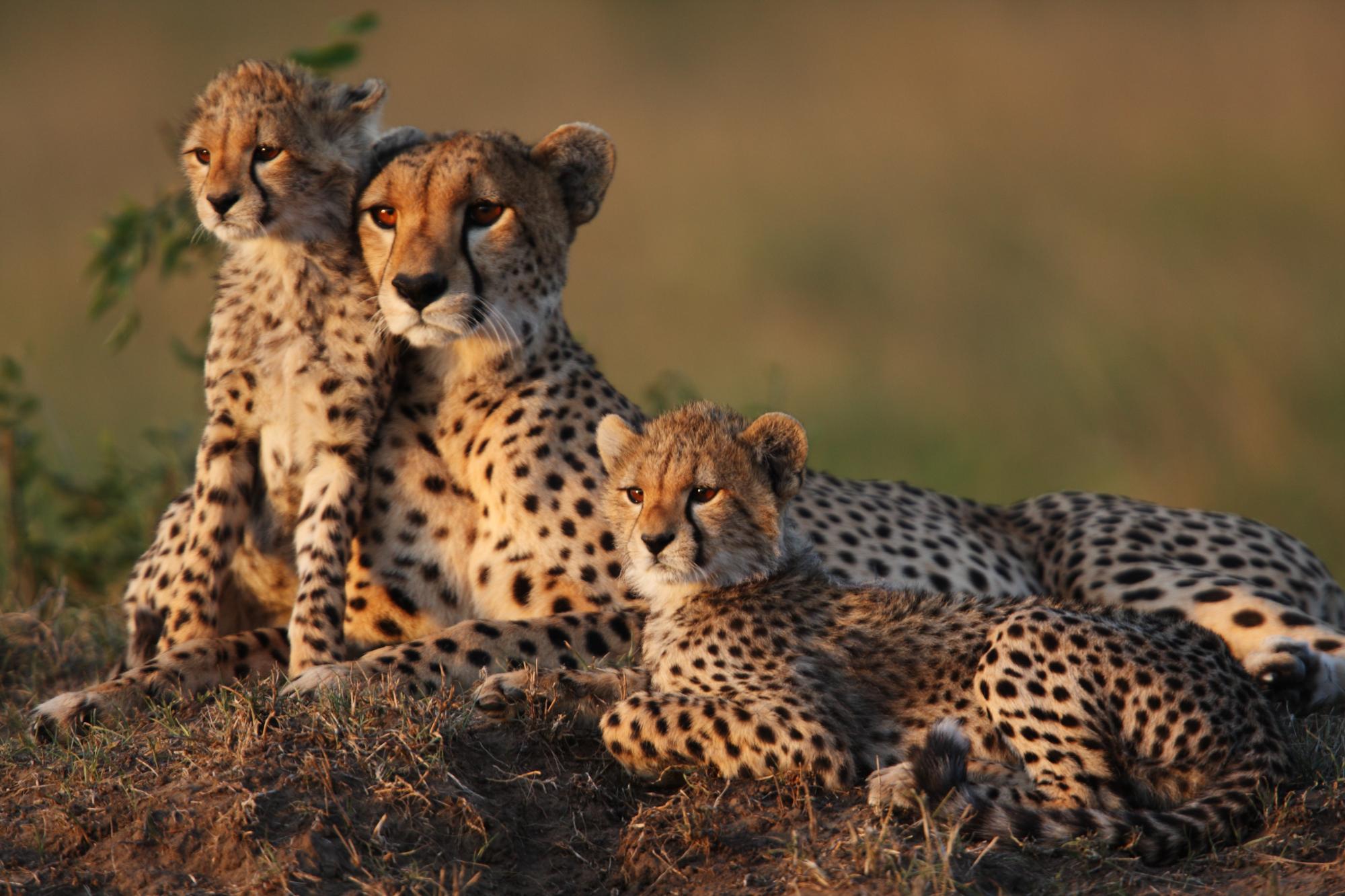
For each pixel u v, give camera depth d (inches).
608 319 1034.7
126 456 656.4
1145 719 289.3
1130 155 1346.0
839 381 914.7
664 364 949.2
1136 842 273.4
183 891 268.4
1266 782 286.2
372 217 377.1
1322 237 1127.0
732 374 922.7
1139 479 765.3
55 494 545.0
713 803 295.7
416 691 338.6
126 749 309.6
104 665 417.1
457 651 347.9
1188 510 450.6
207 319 566.3
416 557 385.1
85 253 1138.7
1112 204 1220.5
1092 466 785.6
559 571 374.3
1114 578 424.5
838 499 429.1
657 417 360.8
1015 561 445.1
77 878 272.7
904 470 792.3
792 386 908.0
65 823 282.8
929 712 314.8
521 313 383.2
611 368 942.4
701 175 1357.0
